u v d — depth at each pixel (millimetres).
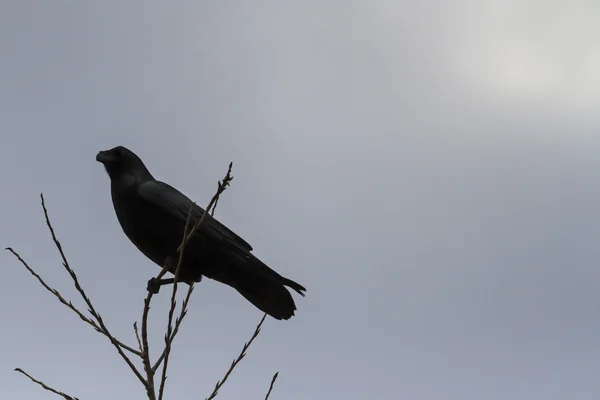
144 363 7438
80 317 7438
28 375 7285
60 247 7648
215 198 7172
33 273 7625
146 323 7613
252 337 7738
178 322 7098
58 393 7305
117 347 7367
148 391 7242
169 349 6961
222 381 7520
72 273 7578
